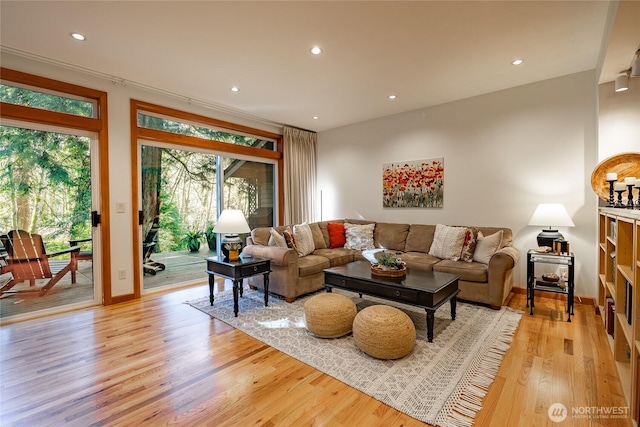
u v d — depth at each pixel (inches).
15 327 110.5
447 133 169.6
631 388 61.4
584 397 69.5
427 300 95.4
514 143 148.3
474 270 128.3
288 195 215.9
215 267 130.5
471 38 102.5
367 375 79.1
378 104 171.5
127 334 105.0
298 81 138.5
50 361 87.4
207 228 180.4
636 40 87.4
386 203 196.9
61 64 120.0
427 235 165.3
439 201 173.5
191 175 172.6
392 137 193.0
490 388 73.3
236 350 93.5
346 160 218.1
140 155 150.3
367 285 108.7
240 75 131.6
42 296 123.4
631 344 62.8
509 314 119.9
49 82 119.7
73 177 130.1
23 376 79.8
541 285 126.0
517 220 148.3
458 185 166.4
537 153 142.3
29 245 121.0
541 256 119.8
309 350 92.9
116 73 129.0
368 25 94.5
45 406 68.2
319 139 234.7
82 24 93.2
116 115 137.3
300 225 173.2
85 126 128.8
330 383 76.3
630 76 107.0
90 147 134.0
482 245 139.6
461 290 131.8
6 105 110.9
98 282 135.6
